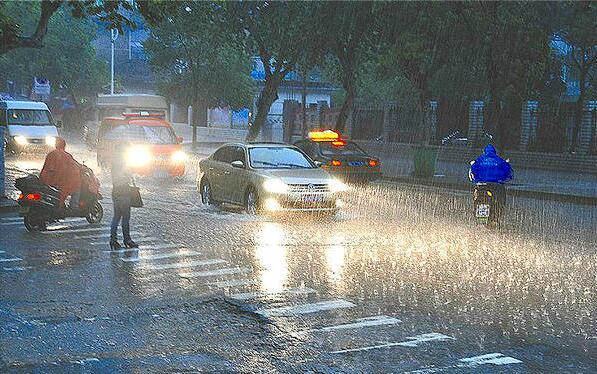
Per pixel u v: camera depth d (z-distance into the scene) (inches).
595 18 2999.5
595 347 579.8
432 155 2320.4
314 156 1839.3
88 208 1185.4
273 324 638.5
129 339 593.9
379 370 523.8
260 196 1307.8
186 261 914.7
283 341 590.2
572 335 611.2
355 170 1827.0
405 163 3009.4
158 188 1802.4
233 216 1330.0
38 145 2839.6
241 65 4527.6
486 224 1278.3
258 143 1439.5
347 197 1718.8
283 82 5492.1
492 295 749.3
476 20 2255.2
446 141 3344.0
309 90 5615.2
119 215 1004.6
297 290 763.4
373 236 1128.2
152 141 2059.5
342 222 1280.8
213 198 1467.8
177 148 2031.3
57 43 5413.4
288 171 1342.3
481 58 2385.6
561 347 579.2
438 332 617.0
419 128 3442.4
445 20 2249.0
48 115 2962.6
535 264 920.3
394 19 2352.4
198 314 670.5
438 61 2440.9
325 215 1368.1
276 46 3048.7
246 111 5093.5
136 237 1093.8
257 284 790.5
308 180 1309.1
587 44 3080.7
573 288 784.9
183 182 1956.2
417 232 1178.6
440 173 2522.1
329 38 2655.0
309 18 2625.5
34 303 706.2
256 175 1330.0
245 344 582.2
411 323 644.1
